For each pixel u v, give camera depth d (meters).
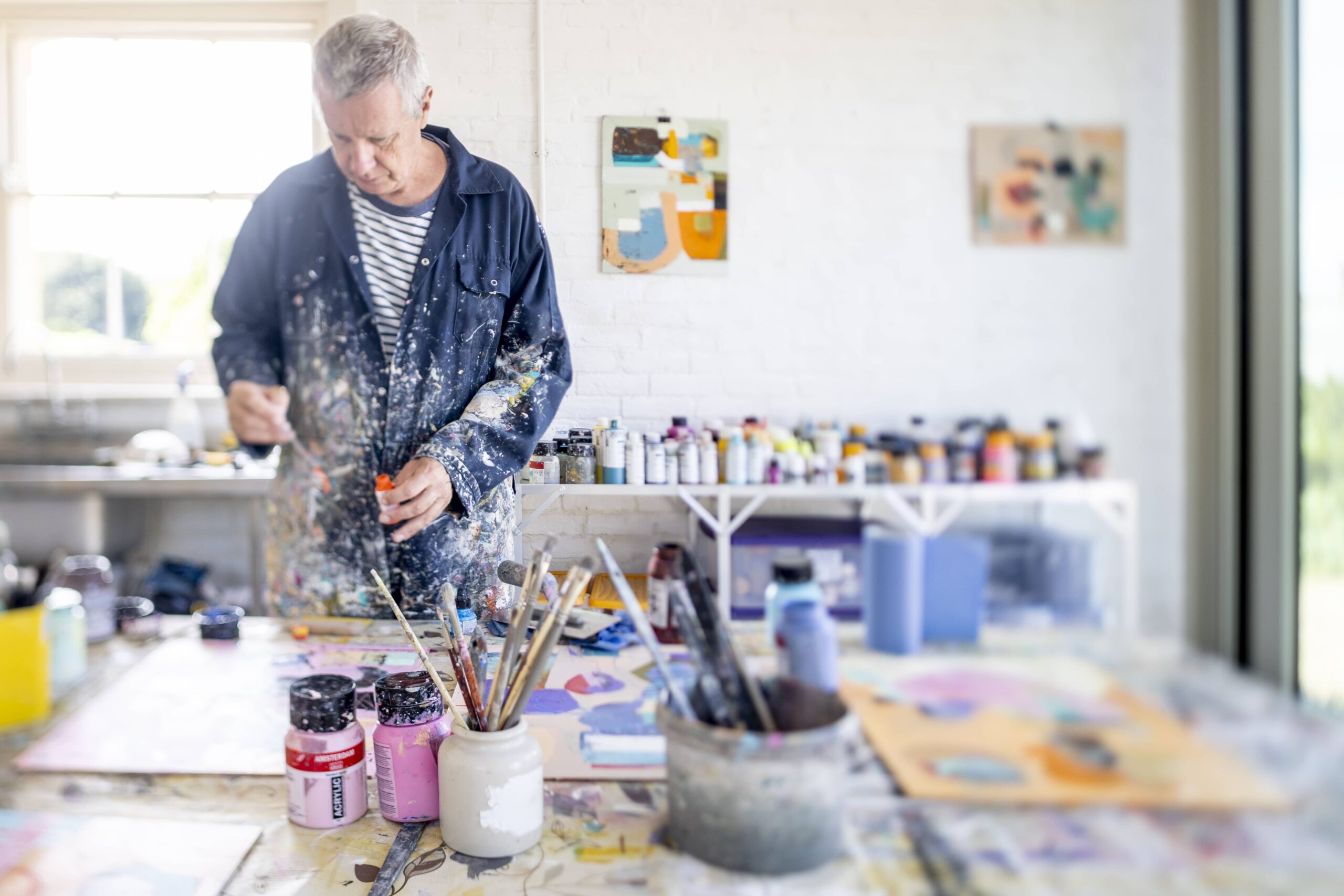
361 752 0.75
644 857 0.69
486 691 0.81
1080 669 1.02
